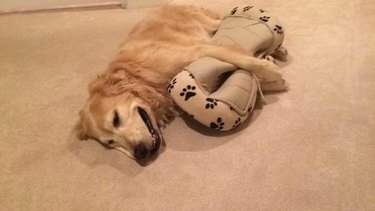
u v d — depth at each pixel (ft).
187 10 7.66
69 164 5.85
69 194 5.35
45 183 5.60
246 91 5.58
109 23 9.76
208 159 5.35
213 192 4.88
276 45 6.52
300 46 7.17
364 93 5.85
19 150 6.30
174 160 5.48
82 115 5.98
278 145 5.31
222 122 5.40
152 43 6.48
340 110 5.64
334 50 6.91
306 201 4.49
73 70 8.09
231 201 4.72
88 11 10.70
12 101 7.50
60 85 7.70
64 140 6.35
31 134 6.59
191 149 5.59
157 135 5.69
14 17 11.10
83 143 6.22
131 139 5.53
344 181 4.62
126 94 5.75
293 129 5.50
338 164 4.85
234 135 5.64
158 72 6.13
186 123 6.12
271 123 5.69
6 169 5.97
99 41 9.00
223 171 5.12
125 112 5.59
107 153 5.94
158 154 5.65
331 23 7.72
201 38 7.13
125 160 5.73
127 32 9.14
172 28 6.98
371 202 4.32
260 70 5.84
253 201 4.65
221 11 9.01
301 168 4.90
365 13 7.85
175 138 5.86
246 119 5.80
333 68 6.48
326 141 5.20
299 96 6.06
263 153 5.24
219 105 5.34
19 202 5.38
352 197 4.42
